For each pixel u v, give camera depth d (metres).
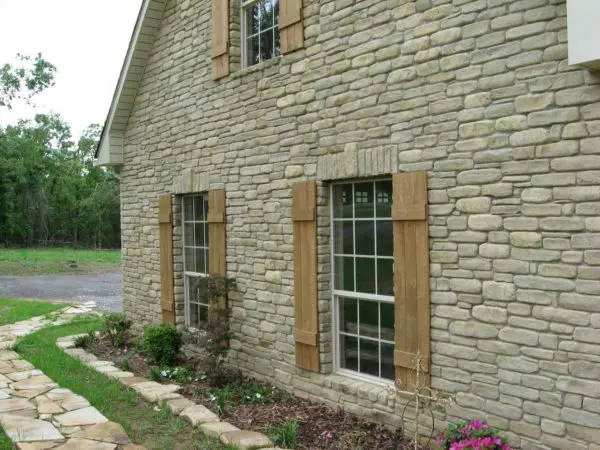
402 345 5.05
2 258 31.05
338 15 5.64
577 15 3.50
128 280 10.19
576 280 3.85
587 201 3.78
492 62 4.30
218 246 7.52
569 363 3.90
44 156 45.41
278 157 6.49
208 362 6.90
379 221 5.51
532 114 4.06
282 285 6.52
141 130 9.54
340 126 5.64
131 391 6.54
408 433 5.04
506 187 4.24
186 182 8.23
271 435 5.07
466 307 4.54
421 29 4.82
